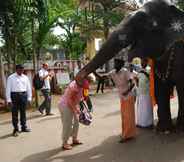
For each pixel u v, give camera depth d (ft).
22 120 35.27
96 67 26.35
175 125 32.12
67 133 27.78
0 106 51.75
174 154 25.05
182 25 27.73
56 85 70.90
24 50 61.52
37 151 28.22
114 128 34.45
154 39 27.66
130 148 27.17
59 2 63.31
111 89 73.51
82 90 27.89
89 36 84.58
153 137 29.76
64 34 112.27
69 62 76.33
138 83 33.37
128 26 26.78
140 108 33.12
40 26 57.57
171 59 28.71
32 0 51.44
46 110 45.11
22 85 34.55
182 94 29.94
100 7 79.41
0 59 54.70
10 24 52.11
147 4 28.12
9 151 28.78
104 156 25.70
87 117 28.68
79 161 24.98
